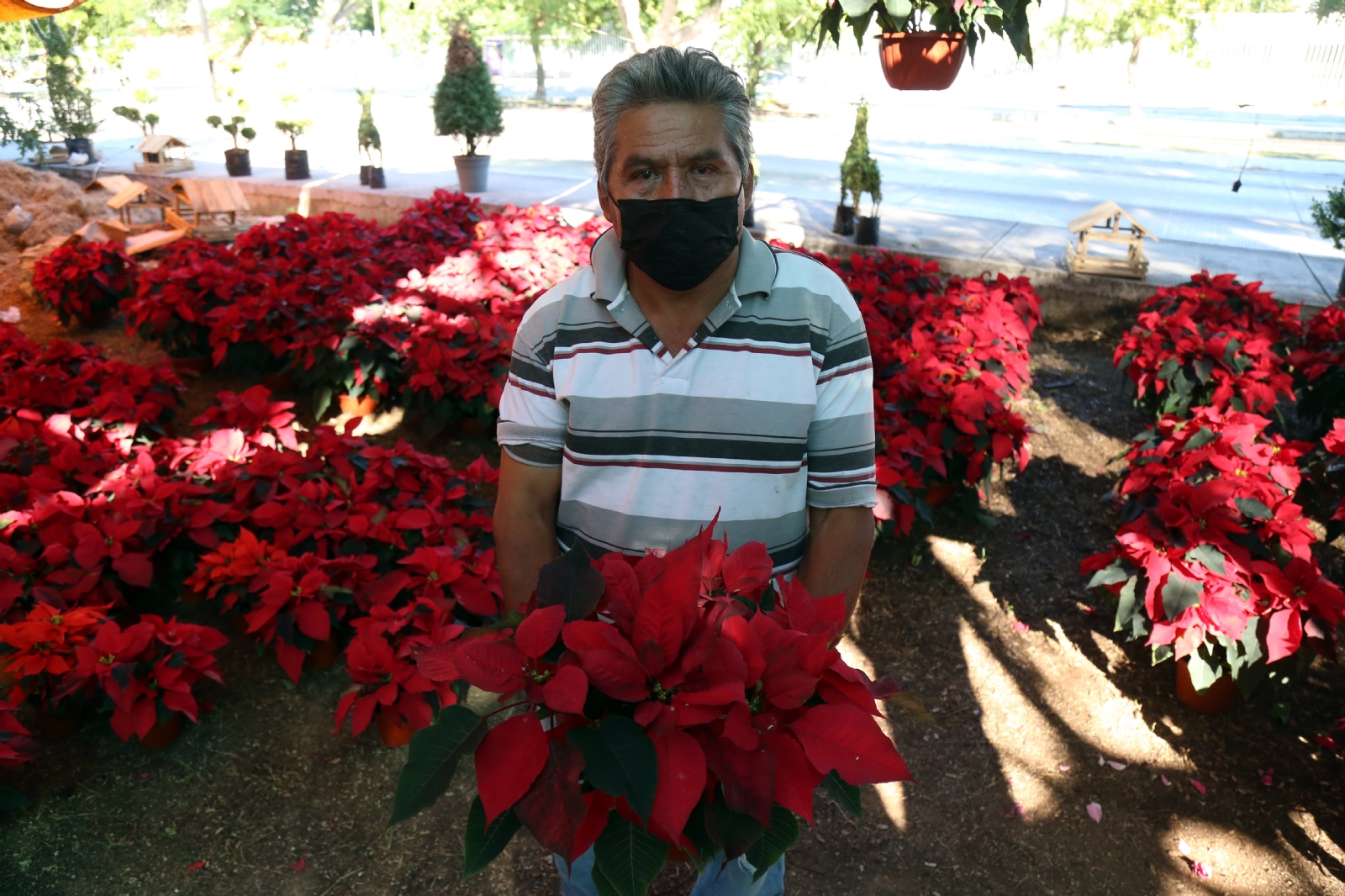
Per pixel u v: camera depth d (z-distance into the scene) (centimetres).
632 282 137
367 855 260
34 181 915
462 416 509
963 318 516
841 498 144
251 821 268
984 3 233
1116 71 2934
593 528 146
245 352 550
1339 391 468
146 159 1427
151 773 281
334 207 1173
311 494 337
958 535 427
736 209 128
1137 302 722
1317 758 301
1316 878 258
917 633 362
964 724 316
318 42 3394
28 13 395
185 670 286
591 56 3578
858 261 649
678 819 94
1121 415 571
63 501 320
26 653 268
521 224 713
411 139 1905
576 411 140
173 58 4094
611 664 102
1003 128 2206
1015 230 966
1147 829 274
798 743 102
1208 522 299
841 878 258
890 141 1894
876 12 257
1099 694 330
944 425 412
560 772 95
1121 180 1418
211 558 312
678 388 136
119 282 649
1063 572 403
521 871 258
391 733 292
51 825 262
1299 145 1953
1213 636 296
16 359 469
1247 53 2795
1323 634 278
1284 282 770
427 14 1806
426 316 502
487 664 103
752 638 105
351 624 302
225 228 908
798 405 136
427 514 340
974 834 273
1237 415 358
